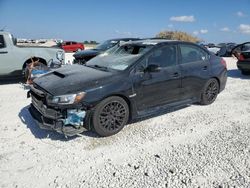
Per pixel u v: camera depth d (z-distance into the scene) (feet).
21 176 10.55
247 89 25.99
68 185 10.02
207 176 10.62
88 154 12.34
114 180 10.33
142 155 12.32
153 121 16.56
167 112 18.30
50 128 13.19
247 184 10.14
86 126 13.61
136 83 14.75
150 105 15.83
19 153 12.30
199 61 18.85
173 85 16.80
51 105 12.91
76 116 12.95
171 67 16.72
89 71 15.33
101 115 13.69
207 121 16.76
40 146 13.03
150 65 15.10
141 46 16.66
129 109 15.06
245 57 33.14
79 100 12.85
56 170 11.01
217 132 15.08
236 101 21.44
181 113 18.17
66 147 12.96
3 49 26.22
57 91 12.96
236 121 16.88
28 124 15.76
